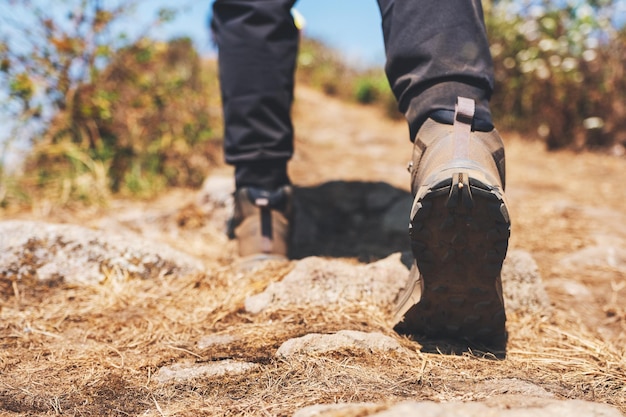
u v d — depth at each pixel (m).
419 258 1.17
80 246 1.78
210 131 3.46
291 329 1.37
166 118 3.46
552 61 4.71
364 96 8.69
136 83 3.36
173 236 2.36
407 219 2.32
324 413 0.85
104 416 1.02
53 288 1.71
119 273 1.77
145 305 1.60
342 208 2.52
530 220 2.56
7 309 1.59
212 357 1.24
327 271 1.57
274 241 1.74
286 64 1.67
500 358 1.28
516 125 4.97
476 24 1.23
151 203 2.82
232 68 1.66
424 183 1.11
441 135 1.18
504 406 0.88
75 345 1.37
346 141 5.03
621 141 4.44
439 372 1.15
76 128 3.15
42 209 2.62
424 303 1.25
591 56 4.62
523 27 5.15
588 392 1.09
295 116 6.31
